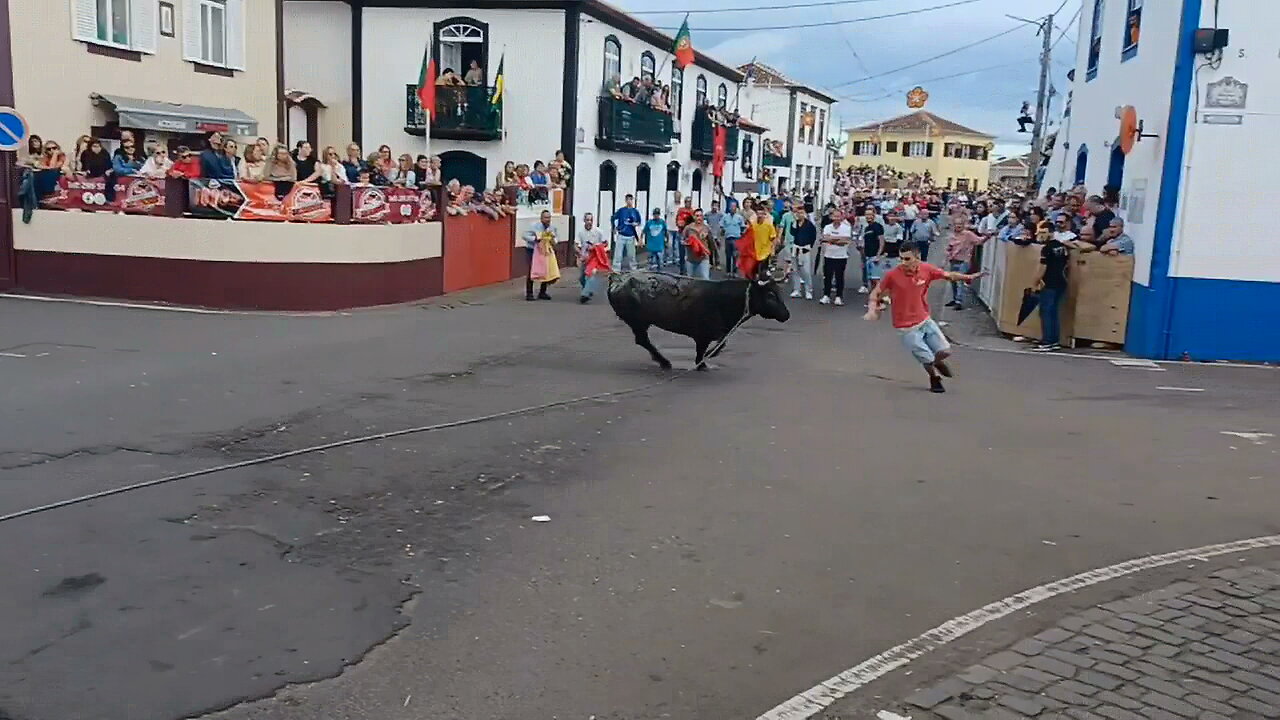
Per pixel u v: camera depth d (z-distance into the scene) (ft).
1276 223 47.50
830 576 20.30
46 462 26.00
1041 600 19.31
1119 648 17.30
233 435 29.35
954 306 67.10
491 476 26.32
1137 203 51.85
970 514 24.29
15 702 14.75
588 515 23.57
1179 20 47.52
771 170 173.88
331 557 20.62
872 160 337.93
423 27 91.30
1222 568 21.11
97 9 66.03
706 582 19.88
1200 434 33.14
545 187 83.35
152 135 70.49
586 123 93.45
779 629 17.89
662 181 116.37
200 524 22.11
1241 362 48.44
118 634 16.96
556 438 30.30
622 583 19.72
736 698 15.48
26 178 58.44
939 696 15.56
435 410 33.42
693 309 41.32
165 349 42.86
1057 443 31.45
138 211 58.44
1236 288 48.14
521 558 20.88
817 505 24.68
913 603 19.10
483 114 90.22
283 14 85.51
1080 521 23.99
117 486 24.35
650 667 16.42
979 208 106.22
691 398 36.70
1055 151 82.28
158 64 70.64
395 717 14.74
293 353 43.09
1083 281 51.26
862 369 44.09
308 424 30.94
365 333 49.70
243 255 57.88
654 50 109.50
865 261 77.05
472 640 17.21
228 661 16.21
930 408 36.19
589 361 43.80
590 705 15.20
